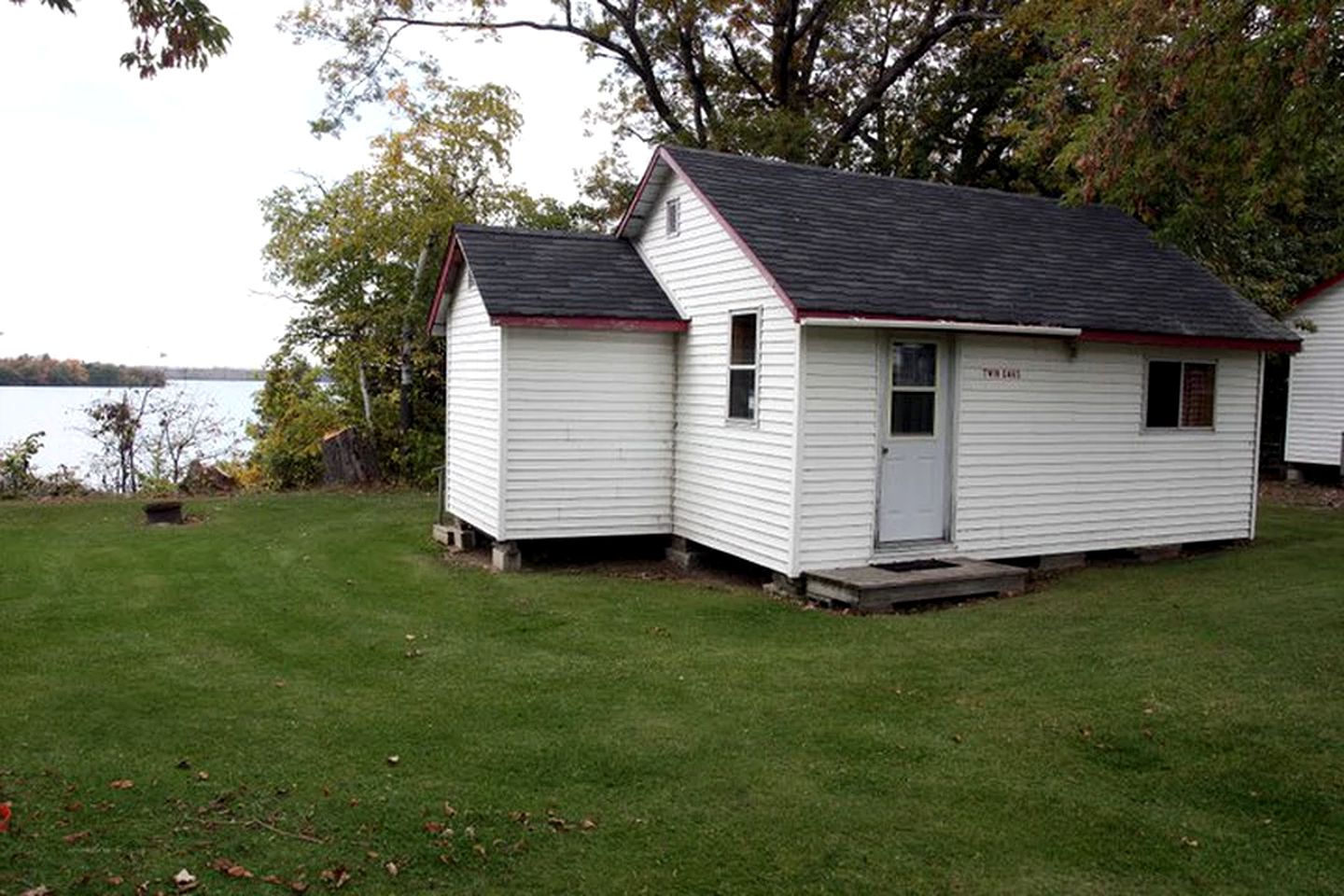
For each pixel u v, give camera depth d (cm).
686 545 1170
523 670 733
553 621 883
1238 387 1259
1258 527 1433
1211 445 1241
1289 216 2058
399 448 1958
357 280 1986
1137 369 1174
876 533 1020
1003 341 1080
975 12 2270
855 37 2666
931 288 1027
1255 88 872
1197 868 446
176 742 582
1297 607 905
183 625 855
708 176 1128
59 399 2298
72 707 642
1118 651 773
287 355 2044
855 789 525
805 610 925
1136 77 933
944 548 1054
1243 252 1842
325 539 1287
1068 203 1120
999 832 479
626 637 830
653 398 1169
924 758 566
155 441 1883
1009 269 1138
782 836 471
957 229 1205
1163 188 1048
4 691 672
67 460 1842
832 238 1075
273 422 2031
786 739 594
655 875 434
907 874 439
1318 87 855
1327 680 691
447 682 703
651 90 2622
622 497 1160
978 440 1073
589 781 532
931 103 2533
